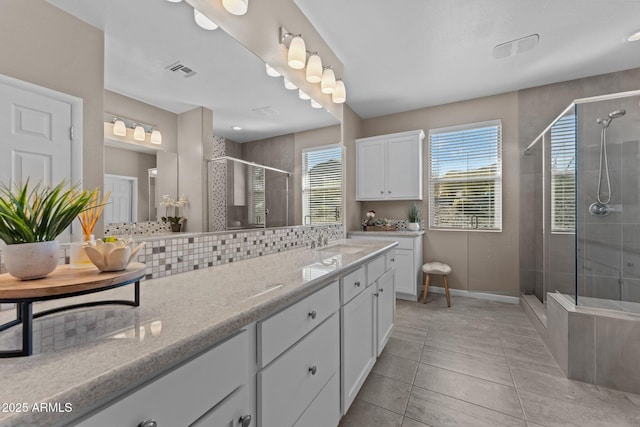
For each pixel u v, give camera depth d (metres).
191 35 1.34
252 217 1.79
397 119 3.84
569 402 1.50
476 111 3.42
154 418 0.53
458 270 3.50
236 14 1.50
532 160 3.13
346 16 2.05
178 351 0.56
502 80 2.98
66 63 0.91
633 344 1.59
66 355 0.51
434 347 2.14
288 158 2.12
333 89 2.23
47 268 0.63
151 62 1.19
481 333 2.38
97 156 0.99
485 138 3.37
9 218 0.59
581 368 1.69
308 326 1.06
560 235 2.17
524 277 3.16
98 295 0.88
